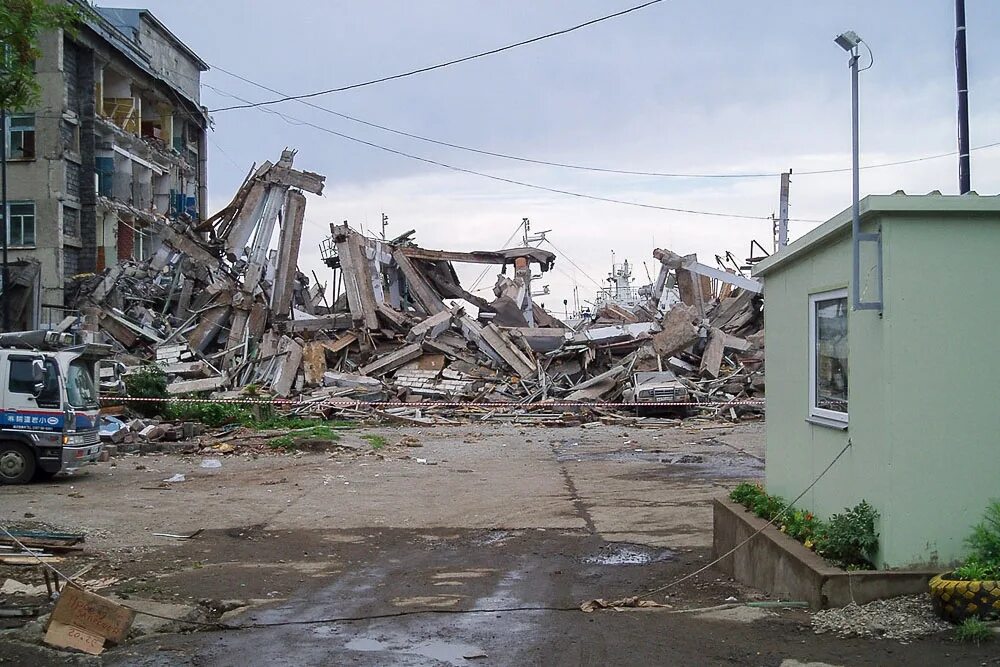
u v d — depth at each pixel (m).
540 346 36.88
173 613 7.95
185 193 55.31
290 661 6.47
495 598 8.64
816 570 6.94
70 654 6.66
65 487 16.50
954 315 6.73
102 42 43.59
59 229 40.59
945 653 5.82
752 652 6.21
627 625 7.24
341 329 37.66
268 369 33.62
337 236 38.22
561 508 14.34
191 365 33.31
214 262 39.25
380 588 9.14
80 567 9.83
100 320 35.78
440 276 44.28
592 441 25.00
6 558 9.88
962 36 15.49
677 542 11.59
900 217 6.73
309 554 10.99
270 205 38.00
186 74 57.62
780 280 9.28
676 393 31.88
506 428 28.70
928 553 6.73
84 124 42.66
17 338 17.81
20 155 40.69
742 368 34.75
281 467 19.47
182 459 20.95
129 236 45.72
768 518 8.88
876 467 6.90
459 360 35.12
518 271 44.81
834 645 6.16
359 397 32.47
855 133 6.96
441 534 12.33
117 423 24.14
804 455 8.48
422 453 22.20
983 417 6.73
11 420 16.69
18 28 9.64
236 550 11.13
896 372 6.71
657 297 50.25
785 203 35.72
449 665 6.31
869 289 6.99
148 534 12.04
